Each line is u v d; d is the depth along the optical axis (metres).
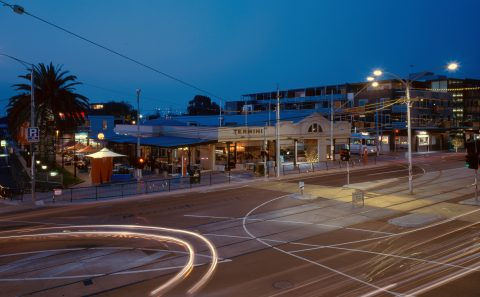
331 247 16.17
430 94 81.31
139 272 13.70
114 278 13.19
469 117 101.00
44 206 28.19
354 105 84.12
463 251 15.23
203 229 19.80
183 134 51.47
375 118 77.69
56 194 29.81
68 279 13.20
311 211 23.58
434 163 53.28
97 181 38.75
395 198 27.34
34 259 15.39
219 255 15.43
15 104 43.84
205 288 12.09
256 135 47.78
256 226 20.16
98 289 12.29
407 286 11.83
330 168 47.19
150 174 45.03
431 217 20.98
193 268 13.96
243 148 47.69
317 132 53.94
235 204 26.36
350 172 43.69
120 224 21.36
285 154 50.88
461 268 13.31
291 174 42.41
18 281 13.10
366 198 27.47
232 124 57.16
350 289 11.68
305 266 13.87
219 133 44.66
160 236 18.59
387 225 19.84
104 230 20.05
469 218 21.00
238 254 15.51
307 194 29.23
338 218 21.61
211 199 28.56
